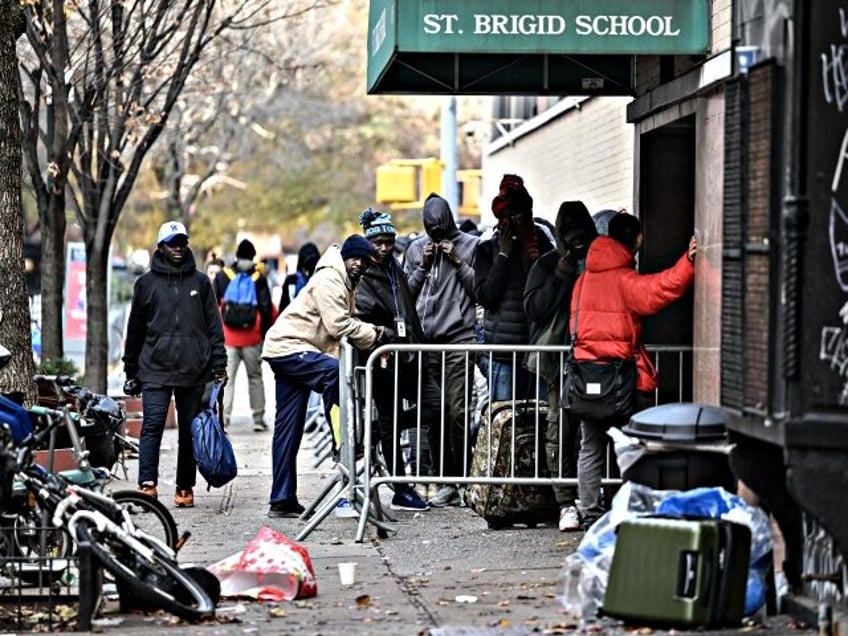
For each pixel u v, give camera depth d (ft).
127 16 159.94
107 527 76.59
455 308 116.06
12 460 73.97
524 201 109.91
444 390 104.53
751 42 73.41
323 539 101.19
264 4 182.91
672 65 104.83
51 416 84.33
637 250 103.19
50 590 76.23
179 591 77.36
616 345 93.97
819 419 66.59
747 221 71.20
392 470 108.47
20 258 109.40
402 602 80.53
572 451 102.63
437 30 95.76
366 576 88.22
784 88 68.33
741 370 71.67
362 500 103.86
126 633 73.67
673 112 101.19
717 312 89.15
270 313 182.50
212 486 124.16
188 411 119.14
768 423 68.33
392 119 435.53
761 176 69.46
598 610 74.23
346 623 75.46
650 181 110.01
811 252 67.05
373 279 113.19
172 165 296.71
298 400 111.86
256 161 432.25
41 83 168.45
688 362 100.94
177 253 118.32
